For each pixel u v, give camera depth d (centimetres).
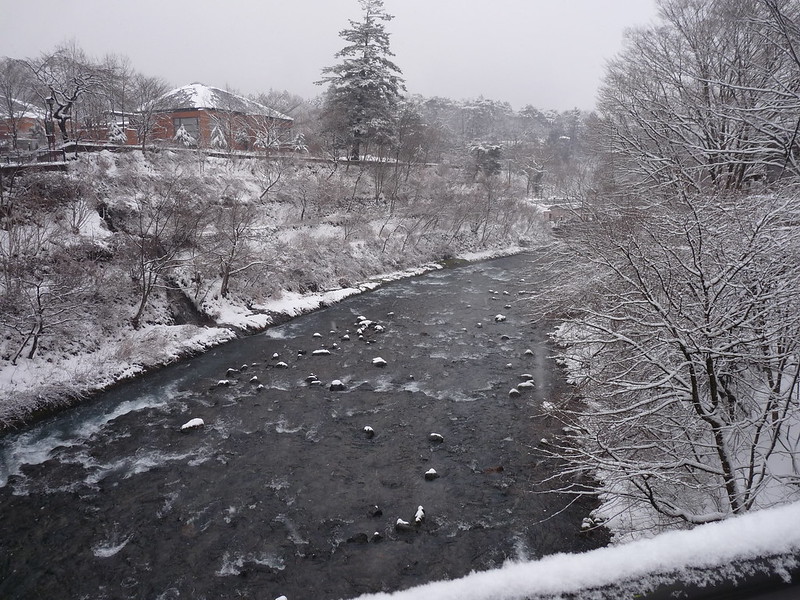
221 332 2081
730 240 766
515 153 7706
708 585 152
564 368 1669
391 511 1015
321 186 3484
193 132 4197
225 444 1281
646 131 1537
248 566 873
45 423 1408
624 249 748
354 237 3388
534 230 4772
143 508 1030
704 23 1563
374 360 1792
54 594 818
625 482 903
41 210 2077
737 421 756
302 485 1104
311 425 1371
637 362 796
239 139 4081
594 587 152
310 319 2389
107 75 3142
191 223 2200
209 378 1712
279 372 1744
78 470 1173
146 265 2058
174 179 2361
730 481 702
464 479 1119
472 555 895
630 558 161
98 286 1884
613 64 1995
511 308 2512
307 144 4712
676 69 1596
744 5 1407
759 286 684
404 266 3475
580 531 950
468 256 4025
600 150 2033
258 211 2980
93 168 2500
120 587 830
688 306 755
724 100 1480
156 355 1809
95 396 1568
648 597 148
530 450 1220
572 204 1636
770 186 1067
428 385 1614
